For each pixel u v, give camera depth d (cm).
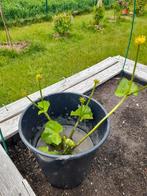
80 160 125
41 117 156
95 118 152
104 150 183
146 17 581
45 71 304
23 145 180
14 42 384
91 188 157
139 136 196
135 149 185
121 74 270
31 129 151
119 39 422
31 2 576
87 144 155
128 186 160
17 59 332
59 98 155
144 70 268
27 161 171
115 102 232
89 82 243
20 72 301
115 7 547
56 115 163
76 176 143
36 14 532
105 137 127
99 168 170
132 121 210
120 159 177
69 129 165
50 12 554
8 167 144
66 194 153
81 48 378
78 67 317
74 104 157
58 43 393
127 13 575
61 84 236
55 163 126
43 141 154
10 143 179
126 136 195
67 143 138
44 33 433
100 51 370
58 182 148
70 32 439
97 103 147
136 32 465
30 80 285
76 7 591
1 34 417
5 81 281
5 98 252
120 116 214
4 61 324
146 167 173
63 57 345
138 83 263
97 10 469
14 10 502
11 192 133
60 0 611
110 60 286
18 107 201
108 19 536
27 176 162
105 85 254
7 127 180
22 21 488
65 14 441
